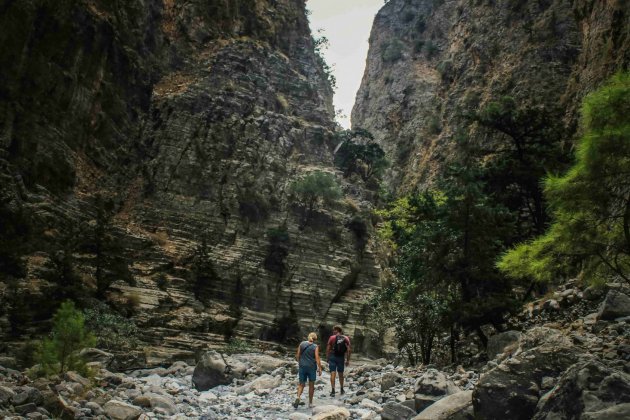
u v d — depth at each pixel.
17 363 24.58
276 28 81.19
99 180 49.53
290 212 57.34
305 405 13.44
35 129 42.06
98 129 50.59
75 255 40.16
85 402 11.77
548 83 72.50
